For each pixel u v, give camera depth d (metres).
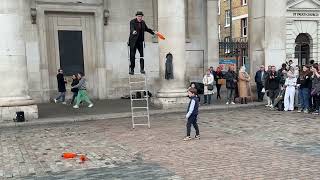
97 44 20.98
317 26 35.22
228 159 7.91
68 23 20.58
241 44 28.92
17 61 13.70
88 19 20.97
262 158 7.91
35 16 19.34
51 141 10.41
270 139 9.84
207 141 9.79
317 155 8.05
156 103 16.45
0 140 10.70
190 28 23.00
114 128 12.26
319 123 12.04
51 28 20.23
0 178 6.98
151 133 11.18
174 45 16.08
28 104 13.80
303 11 34.53
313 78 14.08
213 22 23.27
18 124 12.93
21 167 7.73
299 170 6.97
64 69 20.62
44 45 19.80
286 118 13.26
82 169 7.46
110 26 21.12
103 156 8.52
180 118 14.03
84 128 12.43
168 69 15.98
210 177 6.68
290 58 34.22
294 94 15.14
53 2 19.89
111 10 21.08
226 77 17.23
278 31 17.69
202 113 15.08
